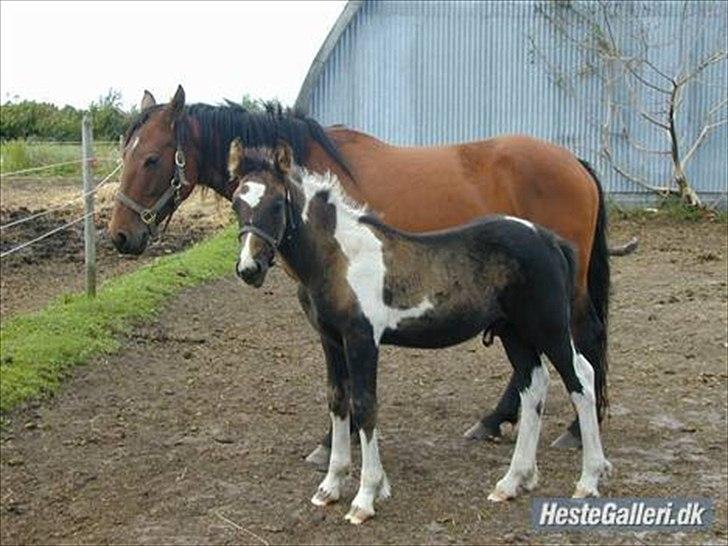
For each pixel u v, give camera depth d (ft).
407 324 15.29
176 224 51.42
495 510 15.97
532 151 19.52
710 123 54.39
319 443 19.17
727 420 20.67
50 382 22.04
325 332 15.44
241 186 14.61
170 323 29.01
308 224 14.93
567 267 16.10
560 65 54.65
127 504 16.38
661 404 21.76
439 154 19.43
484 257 15.55
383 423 20.44
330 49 52.85
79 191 62.75
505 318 16.01
